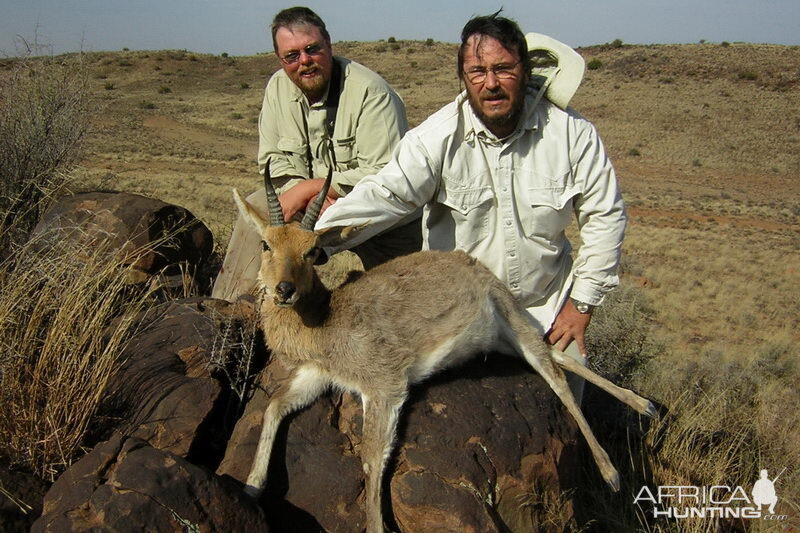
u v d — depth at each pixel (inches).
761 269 967.0
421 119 2839.6
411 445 193.3
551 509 198.5
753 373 445.4
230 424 208.2
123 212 323.6
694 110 2923.2
